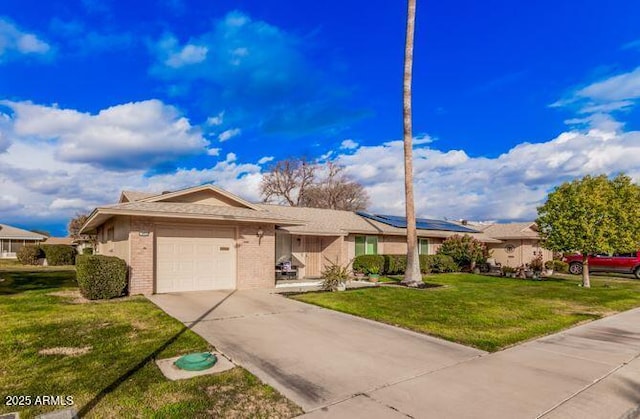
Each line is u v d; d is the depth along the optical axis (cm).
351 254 2134
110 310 928
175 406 418
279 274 1839
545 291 1481
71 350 614
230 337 715
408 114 1627
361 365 580
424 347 687
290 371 545
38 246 3238
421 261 2220
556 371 573
